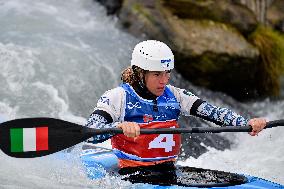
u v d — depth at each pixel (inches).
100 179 552.4
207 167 799.7
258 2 1241.4
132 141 555.8
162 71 544.7
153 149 557.9
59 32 1045.8
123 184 531.5
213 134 938.7
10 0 1115.9
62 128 534.0
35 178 575.2
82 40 1035.9
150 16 1079.0
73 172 580.1
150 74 545.6
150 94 557.9
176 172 559.5
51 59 953.5
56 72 934.4
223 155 874.1
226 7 1132.5
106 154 626.5
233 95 1114.7
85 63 973.2
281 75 1157.7
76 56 980.6
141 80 554.3
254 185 531.8
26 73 909.8
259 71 1123.3
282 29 1261.1
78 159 610.2
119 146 565.3
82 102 912.3
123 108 554.6
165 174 549.3
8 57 925.8
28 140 532.4
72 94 913.5
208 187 520.7
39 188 545.0
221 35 1083.9
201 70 1061.1
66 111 877.2
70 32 1055.6
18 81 893.2
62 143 534.0
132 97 556.7
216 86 1090.1
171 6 1104.2
